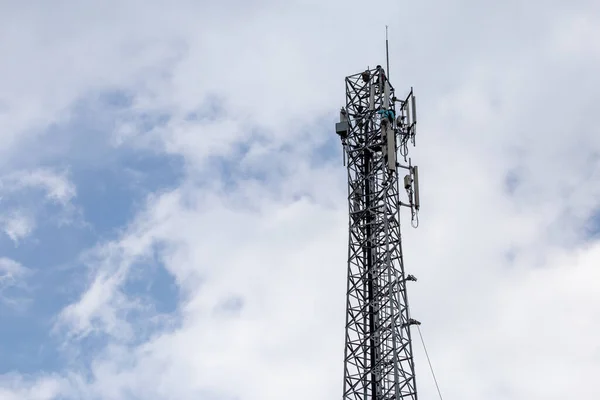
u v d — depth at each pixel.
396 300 114.19
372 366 112.62
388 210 120.38
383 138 123.62
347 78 131.62
